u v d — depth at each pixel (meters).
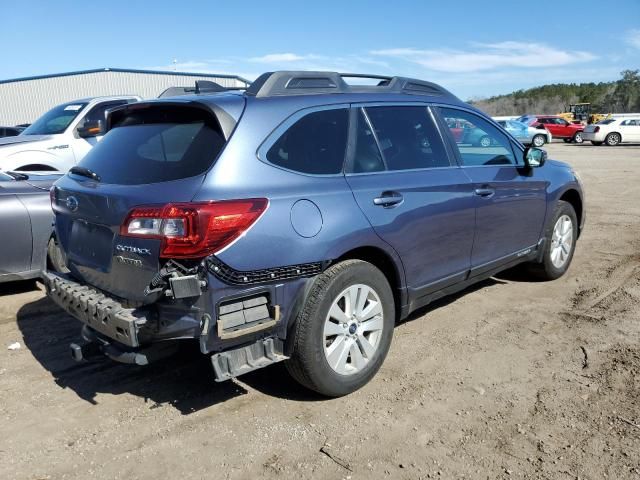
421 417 3.34
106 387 3.80
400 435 3.16
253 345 3.18
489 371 3.89
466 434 3.15
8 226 5.19
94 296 3.34
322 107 3.63
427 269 4.09
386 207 3.70
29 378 3.94
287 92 3.56
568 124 37.03
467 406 3.45
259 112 3.33
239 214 2.99
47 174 6.20
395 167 3.94
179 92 4.33
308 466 2.91
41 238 5.36
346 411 3.43
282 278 3.18
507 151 5.11
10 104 34.50
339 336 3.49
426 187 4.01
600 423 3.21
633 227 8.44
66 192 3.69
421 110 4.31
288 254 3.17
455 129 4.55
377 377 3.85
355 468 2.88
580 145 35.00
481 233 4.57
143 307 3.05
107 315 3.10
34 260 5.38
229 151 3.12
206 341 2.97
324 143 3.56
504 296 5.44
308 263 3.26
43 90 33.47
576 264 6.47
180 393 3.71
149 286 2.96
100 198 3.28
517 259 5.21
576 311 4.96
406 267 3.89
